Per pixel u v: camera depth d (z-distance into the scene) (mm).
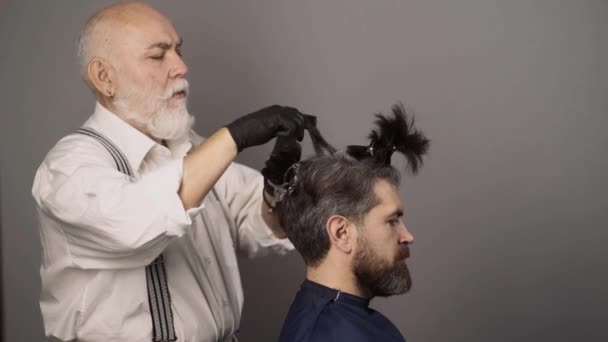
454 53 2264
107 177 1320
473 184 2285
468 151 2281
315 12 2271
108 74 1526
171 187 1298
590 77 2246
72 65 2240
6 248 2275
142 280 1472
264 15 2273
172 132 1553
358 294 1269
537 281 2287
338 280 1253
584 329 2283
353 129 2295
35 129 2250
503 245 2289
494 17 2252
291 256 2334
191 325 1521
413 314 2324
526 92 2260
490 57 2260
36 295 2281
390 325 1315
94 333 1445
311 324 1222
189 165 1330
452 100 2273
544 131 2262
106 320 1438
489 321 2311
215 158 1324
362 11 2271
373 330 1245
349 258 1242
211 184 1348
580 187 2266
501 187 2279
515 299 2299
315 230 1249
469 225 2295
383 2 2270
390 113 2283
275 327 2352
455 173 2287
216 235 1668
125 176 1361
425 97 2279
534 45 2250
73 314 1450
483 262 2299
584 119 2252
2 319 2295
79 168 1348
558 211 2271
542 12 2244
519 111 2264
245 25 2275
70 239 1400
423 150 1365
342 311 1232
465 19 2256
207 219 1647
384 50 2277
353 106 2291
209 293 1589
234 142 1331
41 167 1461
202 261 1585
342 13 2273
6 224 2271
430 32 2266
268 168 1343
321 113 2293
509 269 2293
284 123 1337
